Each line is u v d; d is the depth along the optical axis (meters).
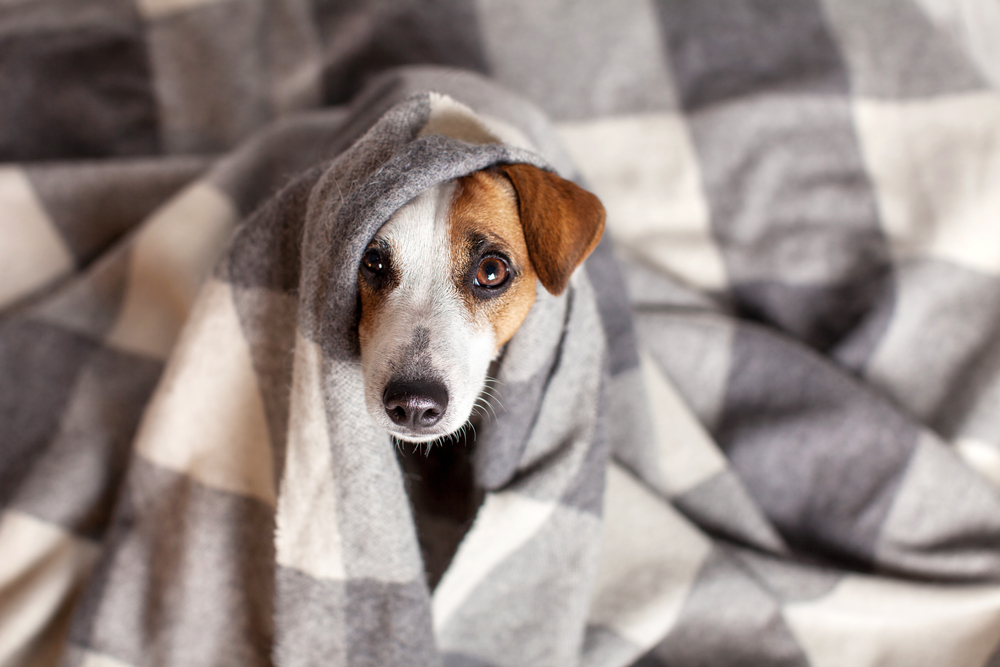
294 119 0.71
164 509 0.56
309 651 0.51
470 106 0.56
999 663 0.59
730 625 0.60
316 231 0.46
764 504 0.67
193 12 0.87
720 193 0.78
